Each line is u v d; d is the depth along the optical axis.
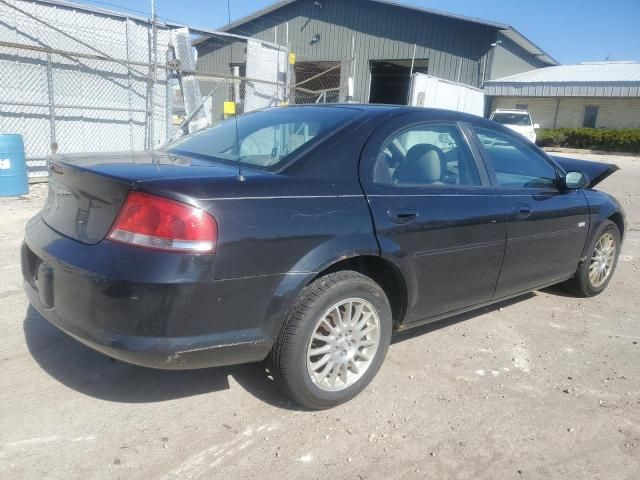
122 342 2.32
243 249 2.44
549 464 2.58
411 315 3.24
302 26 29.97
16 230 6.14
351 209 2.82
